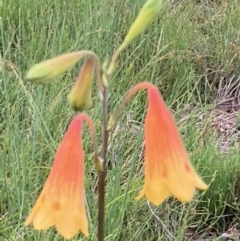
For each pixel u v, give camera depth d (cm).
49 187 20
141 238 42
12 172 43
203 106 58
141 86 21
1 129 49
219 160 48
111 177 44
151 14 20
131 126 51
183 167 20
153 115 20
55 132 46
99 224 23
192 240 44
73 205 20
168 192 20
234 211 46
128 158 47
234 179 46
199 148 48
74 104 20
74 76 53
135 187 44
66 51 53
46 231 40
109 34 55
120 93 53
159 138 20
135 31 20
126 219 43
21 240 39
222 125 56
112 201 39
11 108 49
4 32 57
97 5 58
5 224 40
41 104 48
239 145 52
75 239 39
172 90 58
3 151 43
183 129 51
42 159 45
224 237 44
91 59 20
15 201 43
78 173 20
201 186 20
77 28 57
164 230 43
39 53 54
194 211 43
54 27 56
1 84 51
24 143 45
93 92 52
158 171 20
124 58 58
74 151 20
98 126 47
